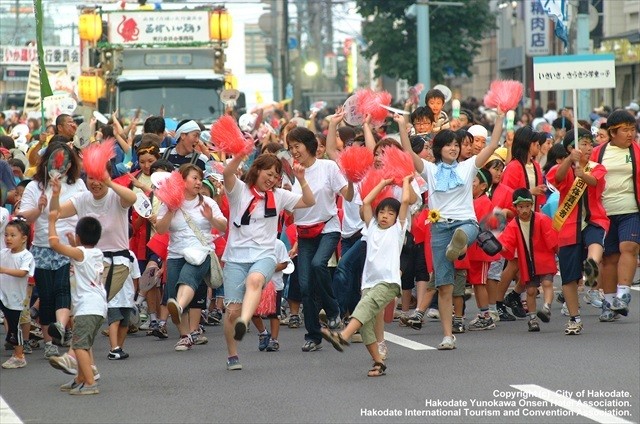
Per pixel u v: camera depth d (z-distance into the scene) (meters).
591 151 36.88
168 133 42.62
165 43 69.06
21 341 30.22
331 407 24.05
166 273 32.75
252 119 49.41
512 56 145.38
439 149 31.00
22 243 30.11
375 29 113.06
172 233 31.97
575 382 26.11
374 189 27.89
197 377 27.89
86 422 23.38
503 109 30.47
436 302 37.69
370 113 32.41
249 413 23.67
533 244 34.28
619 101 111.38
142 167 35.41
